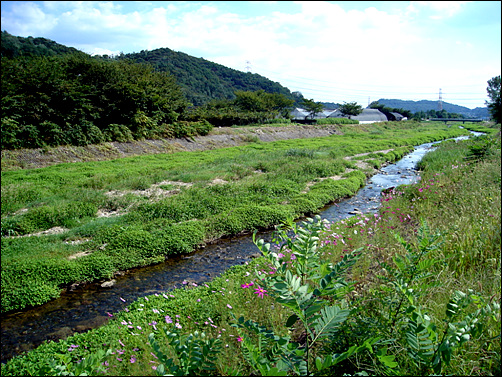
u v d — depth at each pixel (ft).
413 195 31.83
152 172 50.24
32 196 35.76
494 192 24.91
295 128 121.60
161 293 19.70
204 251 26.17
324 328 7.75
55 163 56.13
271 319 12.32
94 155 62.85
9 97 57.47
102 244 25.53
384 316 10.15
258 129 108.88
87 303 19.01
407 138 112.16
